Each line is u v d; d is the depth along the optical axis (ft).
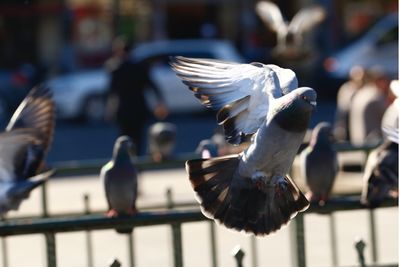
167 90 103.71
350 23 133.28
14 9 131.54
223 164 22.94
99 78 102.22
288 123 21.68
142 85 61.87
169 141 48.14
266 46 130.31
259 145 22.17
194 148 81.71
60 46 131.54
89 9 131.85
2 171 23.94
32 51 132.26
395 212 49.11
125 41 62.23
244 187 22.82
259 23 132.77
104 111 102.22
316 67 114.93
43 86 24.81
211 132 92.12
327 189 30.76
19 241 46.42
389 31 112.27
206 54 106.93
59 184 59.88
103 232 47.57
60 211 45.44
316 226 46.85
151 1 134.72
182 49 106.42
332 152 30.76
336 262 36.32
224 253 42.65
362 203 27.86
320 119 98.32
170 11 135.95
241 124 22.90
